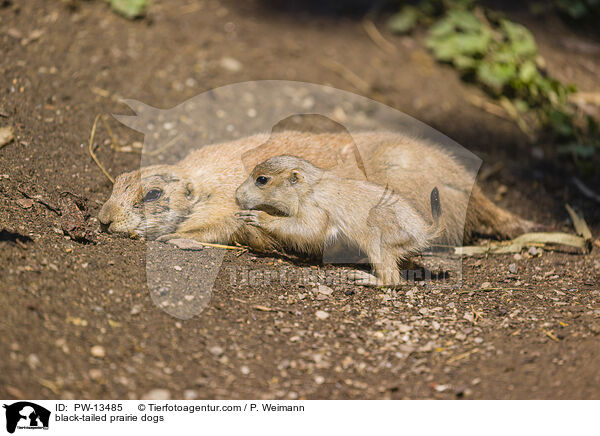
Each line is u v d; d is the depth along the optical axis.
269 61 7.70
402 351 3.97
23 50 6.46
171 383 3.49
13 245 4.05
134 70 6.91
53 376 3.31
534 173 6.72
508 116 7.57
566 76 8.16
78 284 3.95
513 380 3.68
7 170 4.88
